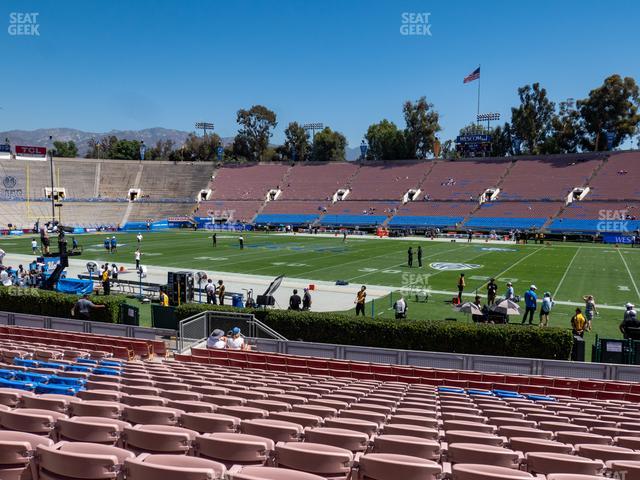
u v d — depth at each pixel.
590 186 70.81
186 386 9.12
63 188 83.38
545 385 13.34
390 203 79.56
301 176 92.81
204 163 98.25
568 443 6.73
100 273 29.80
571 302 25.95
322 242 57.00
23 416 5.79
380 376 13.70
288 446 4.96
